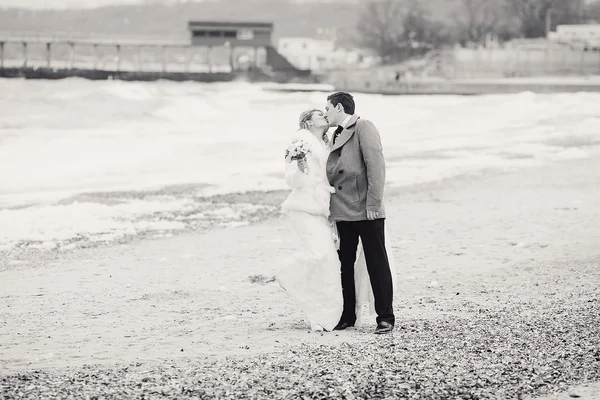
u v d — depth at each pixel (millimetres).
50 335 10117
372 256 9727
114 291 13305
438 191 26828
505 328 9656
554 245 16844
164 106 87062
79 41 187250
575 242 17078
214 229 20734
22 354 9094
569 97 94375
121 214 22750
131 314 11469
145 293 13109
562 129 52656
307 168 9789
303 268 9812
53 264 16109
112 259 16672
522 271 14148
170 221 21828
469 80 160250
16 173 34156
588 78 160000
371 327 10141
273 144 48219
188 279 14344
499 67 182875
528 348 8656
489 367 7973
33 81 162875
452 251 16609
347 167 9719
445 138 48656
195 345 9391
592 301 11227
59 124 66500
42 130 59531
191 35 184375
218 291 13195
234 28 182625
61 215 22125
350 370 7930
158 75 175625
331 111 9875
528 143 43906
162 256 16938
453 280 13547
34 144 47656
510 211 22016
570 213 21312
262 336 9742
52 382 7691
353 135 9781
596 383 7473
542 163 34688
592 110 70938
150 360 8680
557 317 10172
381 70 196125
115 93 107562
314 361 8320
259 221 22141
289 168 9820
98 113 78062
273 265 15703
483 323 10016
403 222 20609
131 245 18469
